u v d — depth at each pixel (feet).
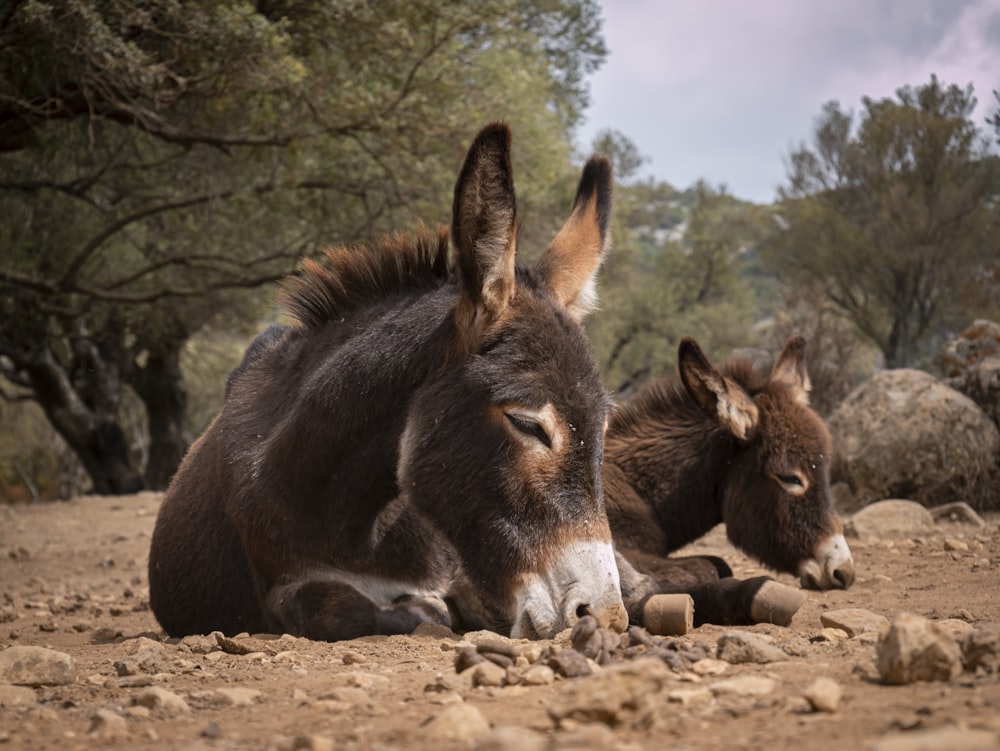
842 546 21.89
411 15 46.42
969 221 81.00
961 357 45.98
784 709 8.61
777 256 93.40
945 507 35.24
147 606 26.23
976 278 73.77
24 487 170.50
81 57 40.50
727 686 9.32
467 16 48.01
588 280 16.29
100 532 48.39
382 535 16.15
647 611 15.33
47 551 42.75
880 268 83.71
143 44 45.39
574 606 13.12
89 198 64.80
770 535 22.24
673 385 24.00
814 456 22.13
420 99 48.70
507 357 14.03
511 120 56.24
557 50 80.94
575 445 13.74
